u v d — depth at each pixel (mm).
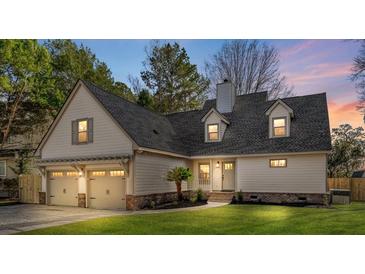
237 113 21031
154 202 15664
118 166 15109
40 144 17953
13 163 25078
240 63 32406
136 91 35719
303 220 10305
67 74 27766
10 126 25422
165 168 17062
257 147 17469
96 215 12359
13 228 9461
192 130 21516
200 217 11266
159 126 19609
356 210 13008
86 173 16188
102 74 30562
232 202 16891
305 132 16906
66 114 17172
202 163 19594
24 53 21953
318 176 15688
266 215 11594
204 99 34125
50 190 17719
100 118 15828
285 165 16594
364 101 22828
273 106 17781
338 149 26422
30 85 23422
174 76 33844
